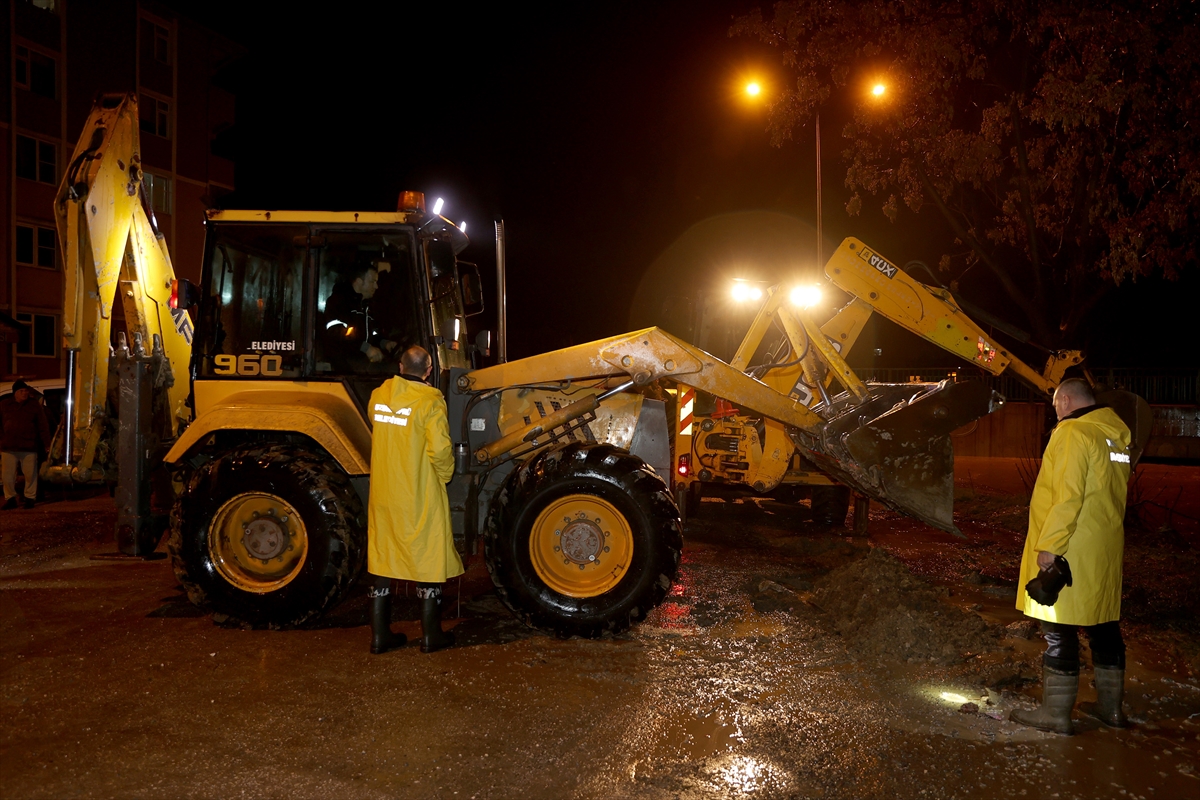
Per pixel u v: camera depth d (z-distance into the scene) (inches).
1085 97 388.8
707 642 205.8
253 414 219.0
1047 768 140.8
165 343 283.7
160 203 1108.5
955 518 410.3
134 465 244.5
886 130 496.4
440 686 174.6
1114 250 423.5
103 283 256.1
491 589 258.7
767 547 329.7
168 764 138.9
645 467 212.2
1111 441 153.3
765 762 141.7
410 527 191.2
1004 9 418.9
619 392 230.5
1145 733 155.3
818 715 161.6
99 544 323.6
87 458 254.1
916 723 158.4
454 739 149.3
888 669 187.8
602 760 141.9
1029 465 646.5
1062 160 445.7
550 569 213.8
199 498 215.6
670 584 208.1
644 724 156.4
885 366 949.2
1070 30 386.0
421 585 197.9
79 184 249.6
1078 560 151.9
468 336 285.0
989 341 294.0
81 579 266.4
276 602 211.9
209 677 178.5
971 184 510.9
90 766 138.0
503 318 262.4
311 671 183.0
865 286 294.5
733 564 295.9
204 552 215.9
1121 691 157.8
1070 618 151.6
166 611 229.6
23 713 158.9
